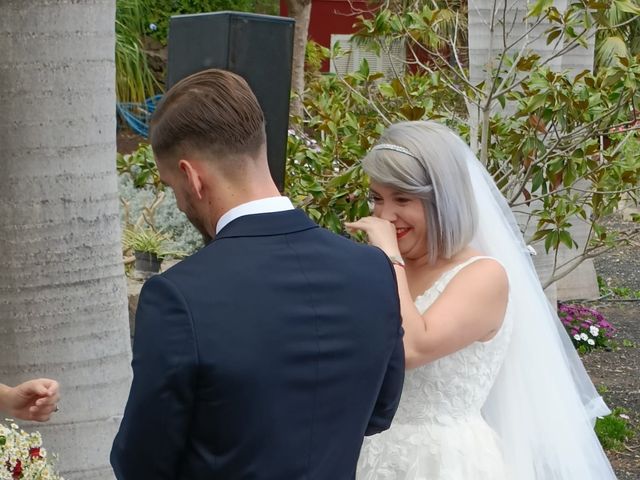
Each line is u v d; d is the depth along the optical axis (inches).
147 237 314.0
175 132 85.0
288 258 85.0
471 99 230.8
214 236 87.9
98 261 141.5
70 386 141.9
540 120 216.2
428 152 116.3
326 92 241.0
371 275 89.0
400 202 118.4
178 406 78.6
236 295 81.3
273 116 140.7
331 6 769.6
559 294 426.0
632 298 448.5
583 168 222.5
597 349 360.2
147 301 81.2
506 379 127.3
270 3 681.6
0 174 136.3
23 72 133.3
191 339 78.7
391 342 89.5
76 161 137.4
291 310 82.7
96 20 136.1
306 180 203.3
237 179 85.7
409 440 117.3
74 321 140.9
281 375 80.8
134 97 554.6
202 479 80.3
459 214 117.0
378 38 239.5
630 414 285.9
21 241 137.5
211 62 137.3
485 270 116.9
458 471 115.3
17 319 139.3
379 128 211.8
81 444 143.6
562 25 223.5
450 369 116.3
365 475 119.3
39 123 134.7
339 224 204.2
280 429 80.6
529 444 127.8
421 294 119.4
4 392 114.9
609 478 135.2
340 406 84.4
